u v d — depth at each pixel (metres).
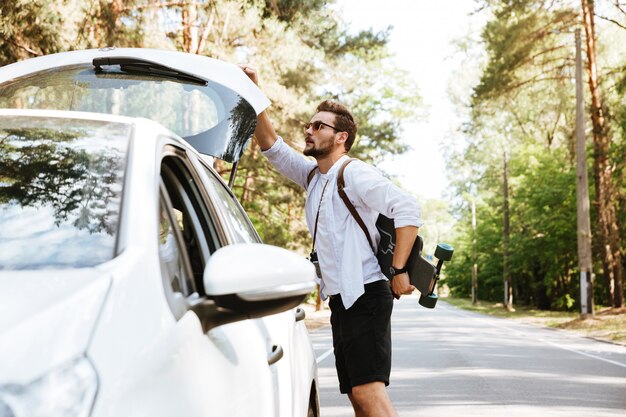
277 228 31.03
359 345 3.64
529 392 9.53
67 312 1.49
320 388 9.88
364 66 31.98
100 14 15.14
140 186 2.00
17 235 1.85
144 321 1.66
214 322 2.03
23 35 13.93
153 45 16.83
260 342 2.66
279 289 1.89
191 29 20.61
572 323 27.91
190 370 1.80
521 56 31.78
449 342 18.22
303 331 4.00
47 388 1.35
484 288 84.88
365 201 3.68
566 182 41.25
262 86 22.33
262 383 2.46
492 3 32.25
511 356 14.49
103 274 1.66
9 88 3.39
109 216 1.89
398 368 12.25
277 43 21.91
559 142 44.62
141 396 1.53
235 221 3.08
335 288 3.74
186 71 3.45
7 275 1.65
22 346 1.38
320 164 4.02
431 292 3.58
